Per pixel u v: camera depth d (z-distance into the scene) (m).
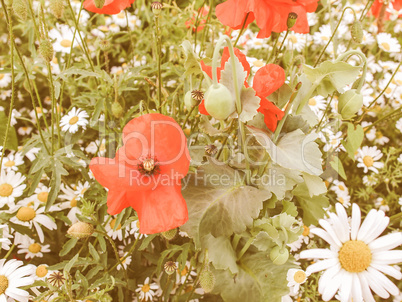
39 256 0.25
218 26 0.30
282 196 0.17
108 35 0.30
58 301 0.19
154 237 0.23
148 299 0.25
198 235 0.17
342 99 0.16
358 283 0.21
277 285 0.20
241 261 0.22
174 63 0.32
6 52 0.36
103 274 0.23
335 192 0.30
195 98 0.16
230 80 0.13
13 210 0.24
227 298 0.21
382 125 0.34
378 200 0.31
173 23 0.33
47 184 0.28
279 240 0.17
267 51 0.34
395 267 0.24
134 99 0.30
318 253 0.21
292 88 0.16
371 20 0.38
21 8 0.18
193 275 0.25
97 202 0.25
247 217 0.17
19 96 0.34
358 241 0.21
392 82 0.33
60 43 0.31
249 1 0.15
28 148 0.24
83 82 0.31
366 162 0.31
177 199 0.14
